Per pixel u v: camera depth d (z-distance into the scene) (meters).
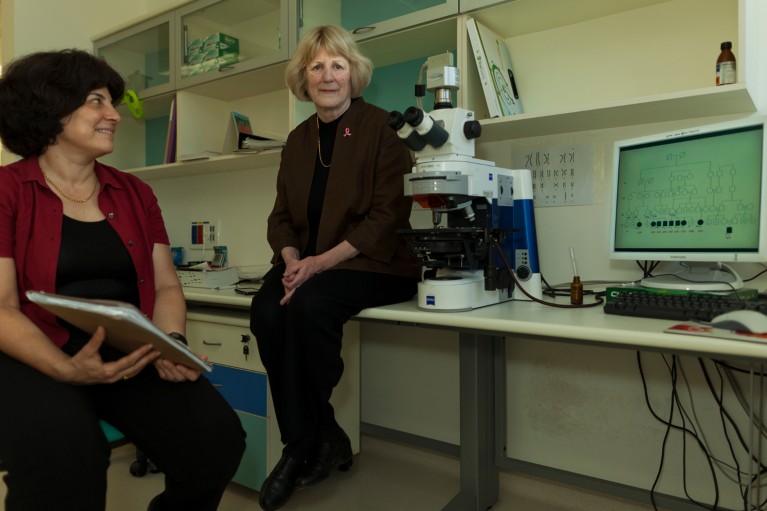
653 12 1.75
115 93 1.33
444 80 1.42
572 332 1.08
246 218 2.80
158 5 3.33
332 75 1.72
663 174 1.50
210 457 1.15
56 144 1.23
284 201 1.89
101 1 3.18
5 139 1.23
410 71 2.24
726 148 1.38
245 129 2.53
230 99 2.85
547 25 1.91
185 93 2.70
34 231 1.18
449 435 2.19
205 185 2.97
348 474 2.12
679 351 0.98
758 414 1.62
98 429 1.05
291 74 1.86
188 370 1.18
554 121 1.74
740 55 1.38
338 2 2.21
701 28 1.68
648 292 1.30
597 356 1.87
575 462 1.92
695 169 1.44
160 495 1.29
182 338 1.22
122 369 1.04
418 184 1.32
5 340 1.05
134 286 1.32
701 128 1.42
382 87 2.31
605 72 1.84
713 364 1.69
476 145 2.10
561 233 1.93
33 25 2.88
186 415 1.14
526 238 1.57
